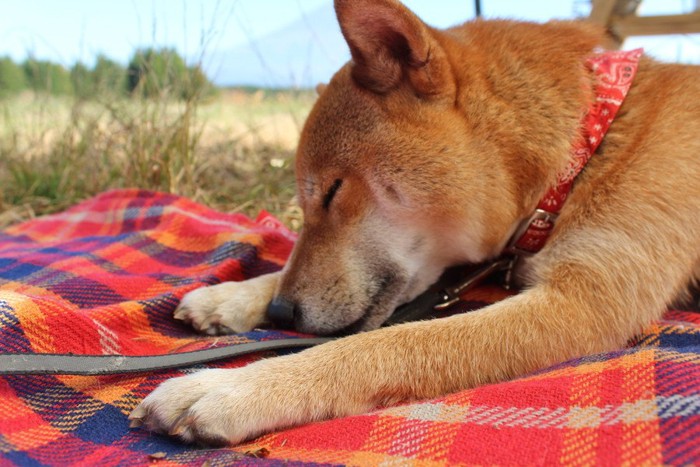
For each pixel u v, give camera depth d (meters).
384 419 0.47
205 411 0.48
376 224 0.60
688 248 0.57
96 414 0.49
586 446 0.43
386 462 0.44
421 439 0.45
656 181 0.58
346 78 0.61
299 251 0.61
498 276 0.66
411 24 0.55
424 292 0.63
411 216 0.60
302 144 0.62
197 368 0.54
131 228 0.82
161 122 1.02
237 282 0.64
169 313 0.60
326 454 0.45
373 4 0.55
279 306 0.60
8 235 0.83
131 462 0.45
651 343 0.55
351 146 0.59
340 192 0.59
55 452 0.45
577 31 0.63
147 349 0.56
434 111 0.58
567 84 0.60
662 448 0.41
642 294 0.56
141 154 0.98
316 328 0.60
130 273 0.69
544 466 0.42
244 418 0.48
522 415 0.46
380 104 0.59
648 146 0.59
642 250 0.56
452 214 0.60
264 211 0.85
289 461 0.44
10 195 1.02
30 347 0.50
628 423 0.43
